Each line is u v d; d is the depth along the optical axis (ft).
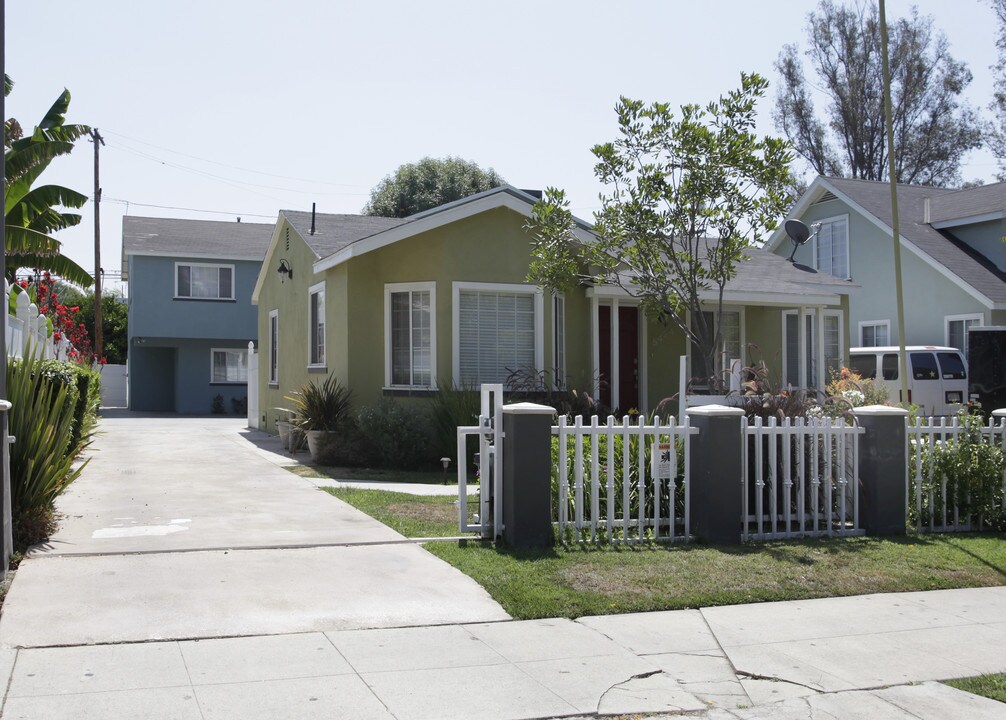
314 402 48.60
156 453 51.39
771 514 29.32
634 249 39.58
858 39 119.34
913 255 80.18
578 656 18.39
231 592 21.48
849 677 17.90
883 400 52.19
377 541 26.91
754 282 58.08
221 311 108.99
